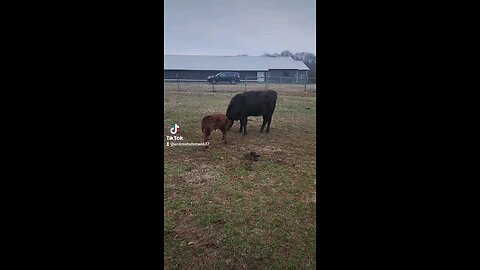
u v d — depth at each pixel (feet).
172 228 9.60
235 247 8.84
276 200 11.18
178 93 30.17
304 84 38.37
